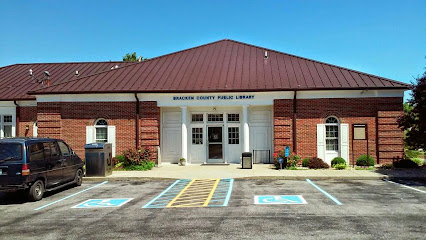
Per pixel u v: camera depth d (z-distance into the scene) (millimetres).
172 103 20469
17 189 11117
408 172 16312
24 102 24062
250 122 21297
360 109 19484
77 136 20797
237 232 7742
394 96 19234
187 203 10859
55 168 12742
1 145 11375
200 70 22375
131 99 20656
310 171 17141
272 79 20562
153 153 20406
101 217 9328
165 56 25188
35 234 7969
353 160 19109
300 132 19703
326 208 9812
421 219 8594
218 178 15781
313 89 19203
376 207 9875
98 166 16234
